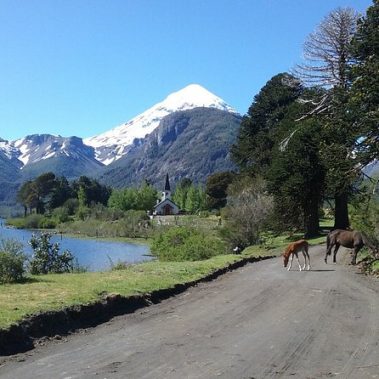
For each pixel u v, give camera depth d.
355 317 11.55
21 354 8.27
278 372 7.52
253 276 18.91
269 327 10.39
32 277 15.75
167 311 12.14
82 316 10.71
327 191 40.19
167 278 16.03
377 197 28.83
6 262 14.64
